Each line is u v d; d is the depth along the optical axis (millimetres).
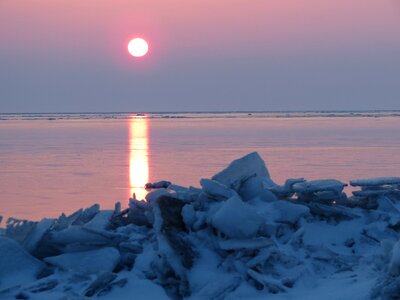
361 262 10188
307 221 11586
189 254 10039
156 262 9953
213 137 65125
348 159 37125
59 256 10109
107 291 9375
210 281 9516
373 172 29797
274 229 10680
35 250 10492
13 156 43000
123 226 11930
